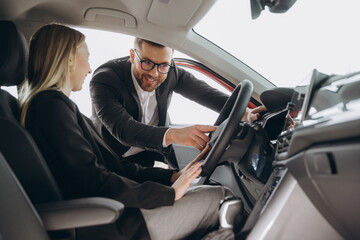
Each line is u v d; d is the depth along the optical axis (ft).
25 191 3.19
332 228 2.75
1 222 2.74
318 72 3.14
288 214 2.83
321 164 2.35
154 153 7.34
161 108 7.17
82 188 3.46
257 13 4.05
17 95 4.45
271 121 4.77
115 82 6.59
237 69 7.39
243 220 4.07
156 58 6.45
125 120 5.93
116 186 3.50
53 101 3.59
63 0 5.41
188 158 6.81
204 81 7.77
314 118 2.73
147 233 3.60
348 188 2.22
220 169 5.31
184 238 3.91
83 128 3.97
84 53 4.33
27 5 5.17
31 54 4.00
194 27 6.81
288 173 2.86
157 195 3.62
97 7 5.85
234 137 4.28
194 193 3.97
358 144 2.01
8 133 3.20
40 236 2.87
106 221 2.90
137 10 5.93
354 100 2.41
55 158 3.47
